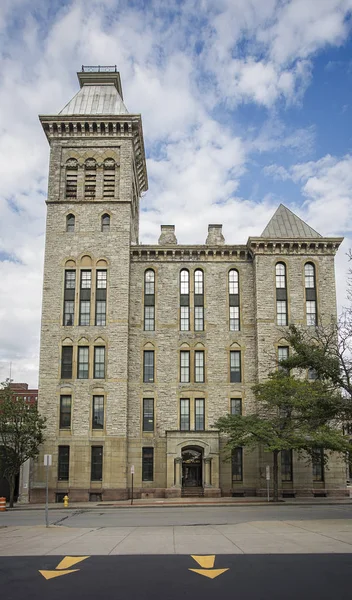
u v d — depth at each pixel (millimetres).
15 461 50031
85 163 60250
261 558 18109
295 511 38188
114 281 57500
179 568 16656
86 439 54125
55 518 36156
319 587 14203
